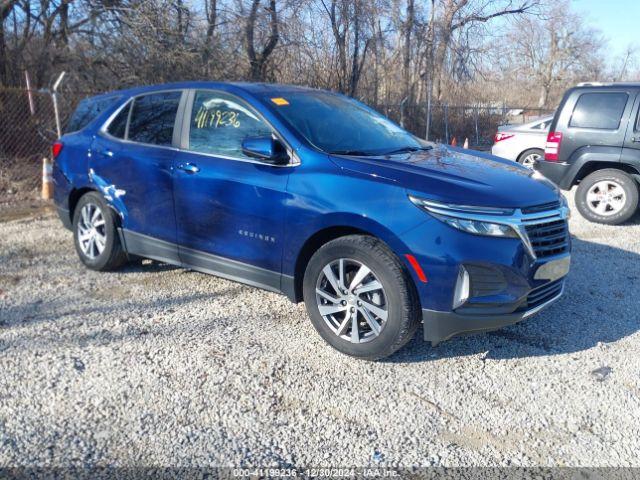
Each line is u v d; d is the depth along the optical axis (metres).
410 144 4.49
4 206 8.48
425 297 3.29
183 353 3.68
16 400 3.11
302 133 3.91
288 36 17.58
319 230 3.60
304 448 2.78
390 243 3.32
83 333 3.96
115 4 13.94
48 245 6.18
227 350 3.74
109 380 3.34
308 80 19.56
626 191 7.47
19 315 4.25
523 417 3.09
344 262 3.54
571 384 3.43
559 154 7.92
